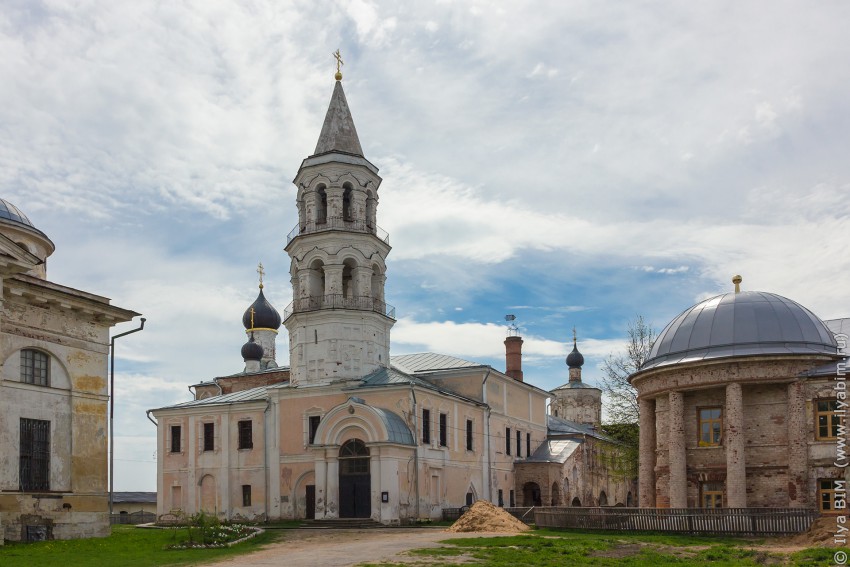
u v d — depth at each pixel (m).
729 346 33.84
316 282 53.97
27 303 29.64
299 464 52.06
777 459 32.53
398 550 26.16
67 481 30.64
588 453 69.50
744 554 24.12
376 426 47.34
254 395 56.59
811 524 27.84
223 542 29.19
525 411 66.75
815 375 31.84
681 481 34.25
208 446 55.88
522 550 25.72
